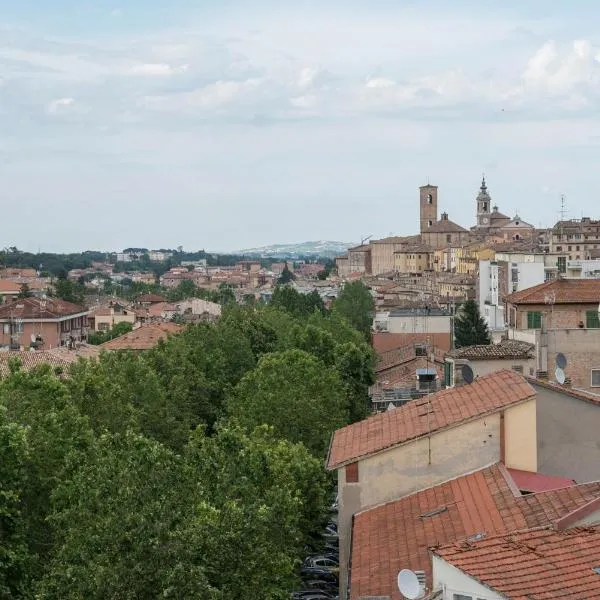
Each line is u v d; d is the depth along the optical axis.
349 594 44.03
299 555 67.06
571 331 92.50
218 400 115.50
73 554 44.62
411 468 55.00
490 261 193.00
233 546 45.41
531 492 50.84
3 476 51.84
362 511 55.06
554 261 175.00
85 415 75.31
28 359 131.25
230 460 53.59
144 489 45.03
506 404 54.44
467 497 50.59
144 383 91.50
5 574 50.09
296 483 67.81
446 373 91.12
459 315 186.25
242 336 137.88
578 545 33.50
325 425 90.81
